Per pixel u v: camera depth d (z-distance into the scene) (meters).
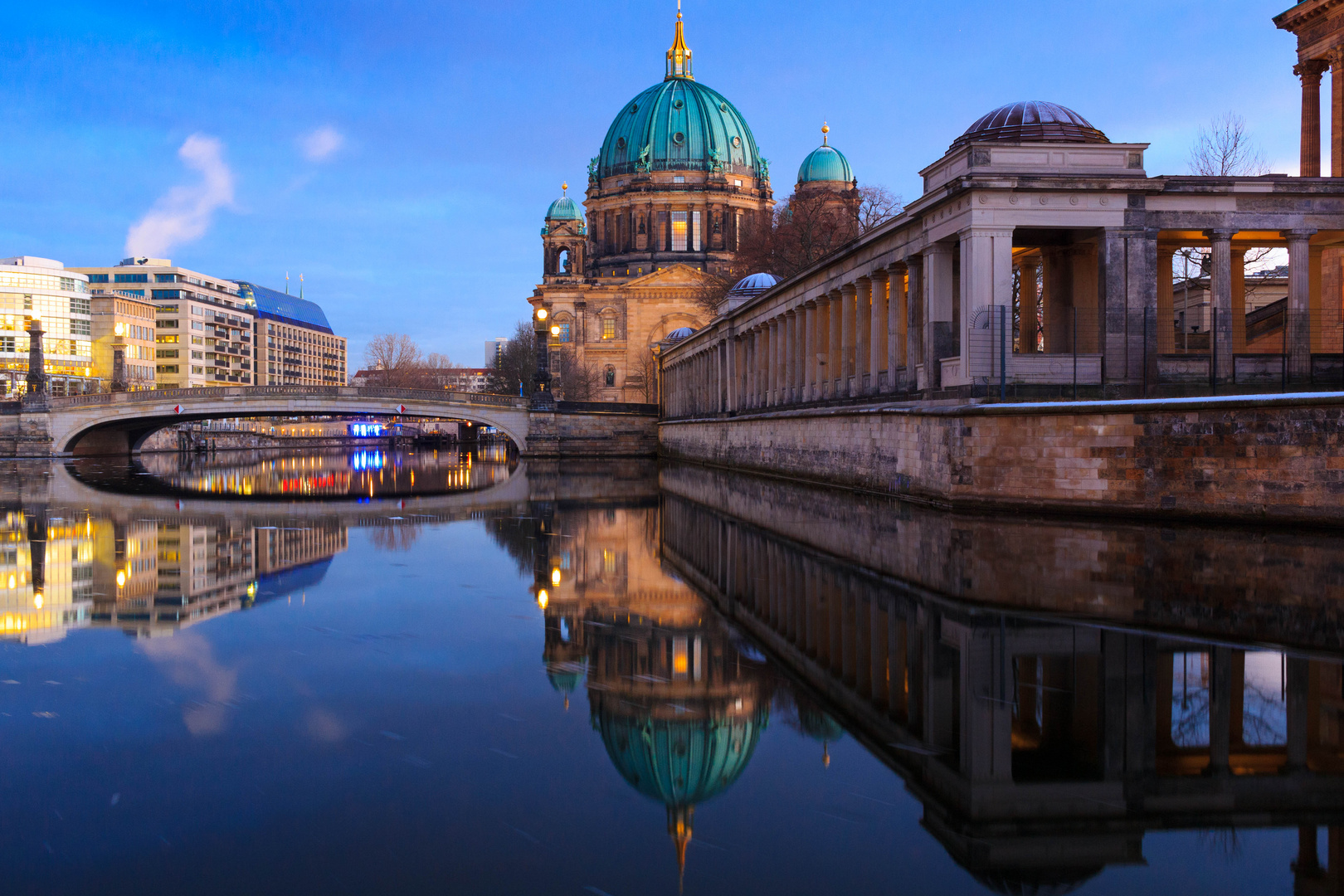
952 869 6.73
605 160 167.50
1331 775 8.46
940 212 35.34
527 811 7.73
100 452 99.50
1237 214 33.59
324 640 13.70
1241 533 22.83
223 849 7.04
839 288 47.62
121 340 168.50
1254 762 8.74
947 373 35.03
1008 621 14.28
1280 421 23.69
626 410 98.69
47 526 29.94
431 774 8.45
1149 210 33.25
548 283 154.50
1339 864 6.81
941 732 9.61
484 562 21.80
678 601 16.62
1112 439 26.38
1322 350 34.34
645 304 149.38
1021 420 27.98
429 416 90.88
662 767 8.58
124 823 7.45
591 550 23.72
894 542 23.08
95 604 16.56
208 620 15.23
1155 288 33.34
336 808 7.74
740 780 8.36
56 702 10.57
